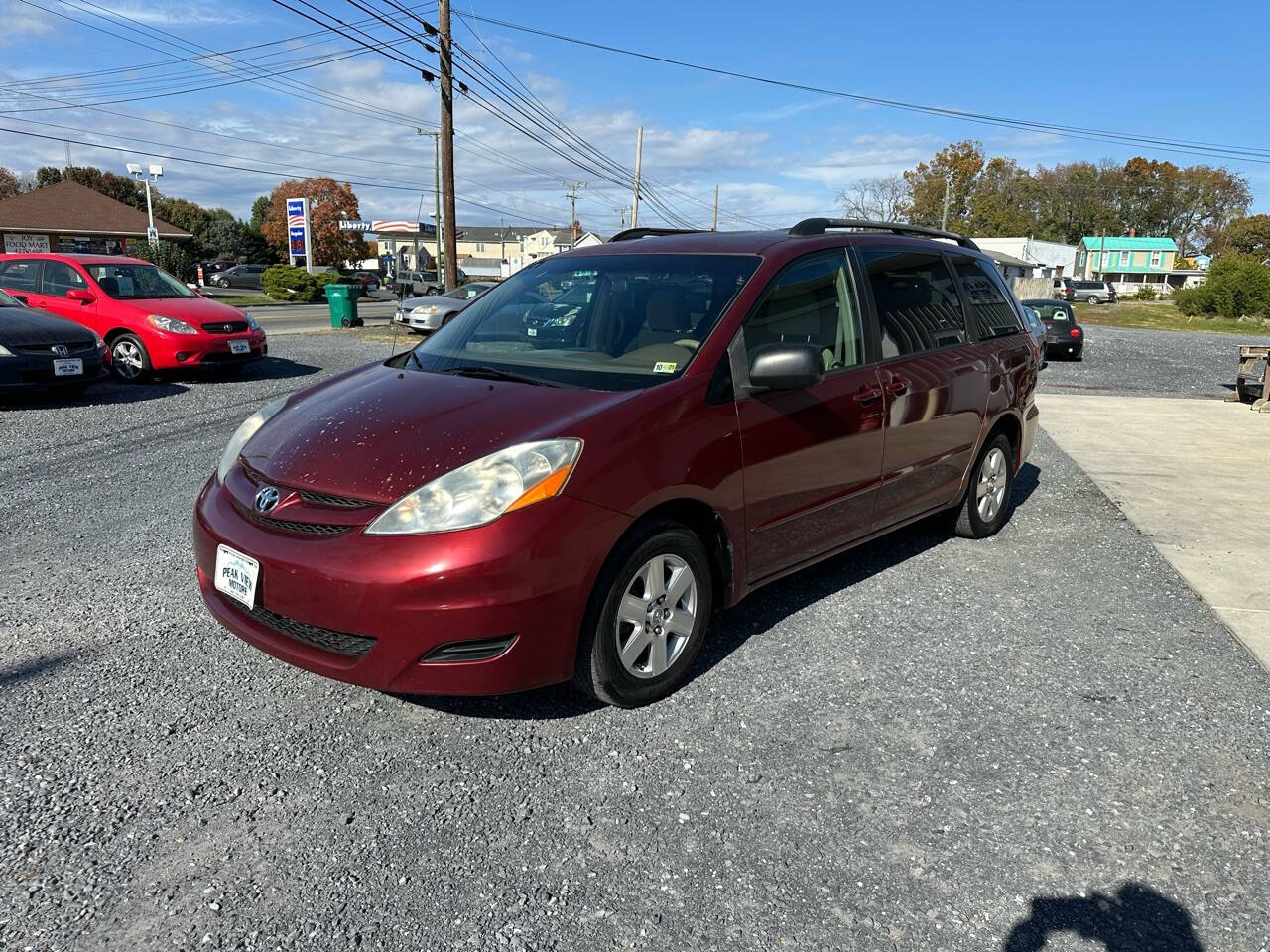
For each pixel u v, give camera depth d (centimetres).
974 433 466
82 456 660
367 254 6900
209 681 318
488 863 228
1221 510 595
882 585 433
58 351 862
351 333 1820
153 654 338
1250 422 991
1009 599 419
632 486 280
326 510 271
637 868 227
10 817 239
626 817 247
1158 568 469
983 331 485
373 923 206
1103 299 5997
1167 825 250
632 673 297
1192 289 5034
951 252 484
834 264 390
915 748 286
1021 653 360
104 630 358
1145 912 216
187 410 864
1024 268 6644
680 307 345
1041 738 295
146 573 420
